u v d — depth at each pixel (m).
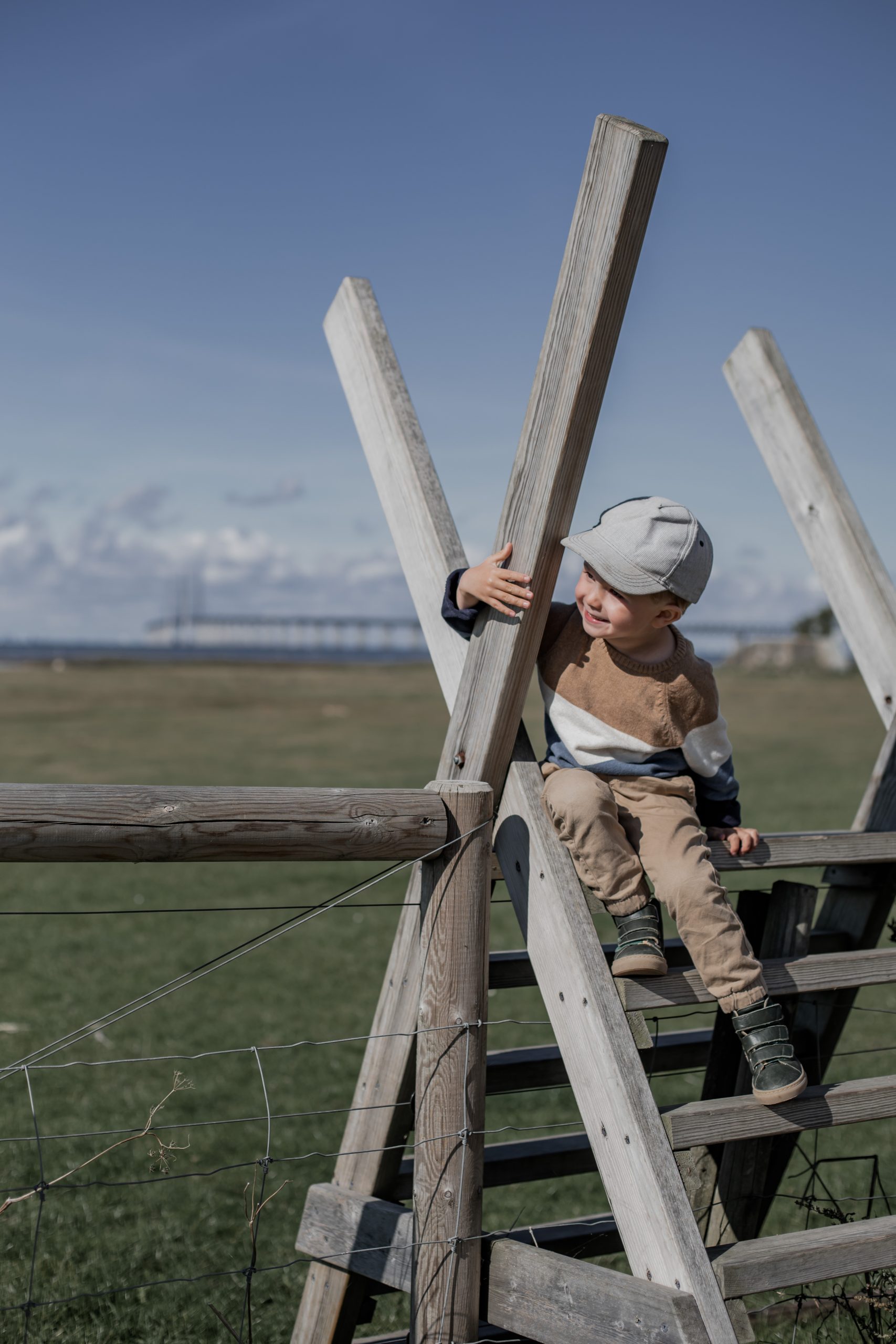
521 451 2.74
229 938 10.66
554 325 2.63
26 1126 5.66
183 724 38.56
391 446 3.46
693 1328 2.26
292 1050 7.20
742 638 113.12
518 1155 3.37
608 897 2.72
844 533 4.02
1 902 11.91
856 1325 3.29
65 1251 4.22
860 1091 2.70
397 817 2.48
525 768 2.96
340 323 3.75
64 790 2.17
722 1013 3.19
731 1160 3.32
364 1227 3.13
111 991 8.66
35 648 194.88
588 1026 2.64
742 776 24.36
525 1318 2.56
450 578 2.99
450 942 2.57
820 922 3.79
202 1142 5.51
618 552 2.64
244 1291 3.94
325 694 54.19
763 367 4.31
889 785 3.68
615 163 2.44
